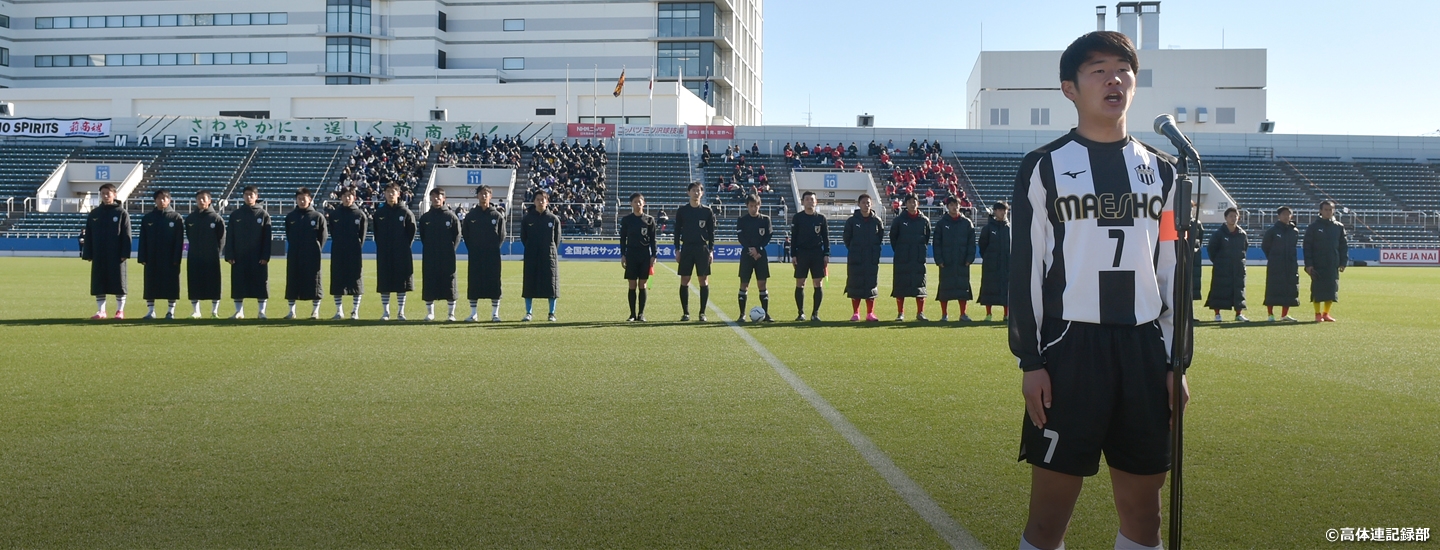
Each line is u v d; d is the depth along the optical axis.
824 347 9.49
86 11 57.34
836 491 4.33
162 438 5.28
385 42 56.75
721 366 8.12
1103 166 2.85
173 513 3.97
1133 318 2.80
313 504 4.10
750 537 3.72
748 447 5.14
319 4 56.00
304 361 8.33
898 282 12.67
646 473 4.61
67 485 4.36
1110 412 2.82
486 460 4.85
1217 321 12.95
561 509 4.05
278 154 42.75
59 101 49.81
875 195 40.06
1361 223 40.44
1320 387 7.14
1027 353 2.87
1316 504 4.15
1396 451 5.08
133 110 50.03
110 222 11.81
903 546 3.64
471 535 3.73
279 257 34.81
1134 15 55.53
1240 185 43.38
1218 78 54.53
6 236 34.94
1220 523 3.90
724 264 32.62
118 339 9.81
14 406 6.16
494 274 12.18
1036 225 2.90
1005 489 4.37
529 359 8.52
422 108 50.28
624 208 40.34
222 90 50.09
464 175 40.91
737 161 43.66
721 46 59.19
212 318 12.22
